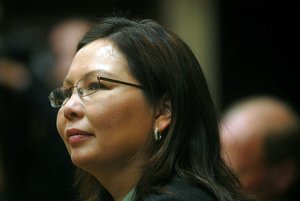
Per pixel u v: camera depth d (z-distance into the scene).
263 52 13.58
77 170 5.82
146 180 4.91
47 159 9.92
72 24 10.10
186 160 5.06
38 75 10.10
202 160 5.08
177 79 5.06
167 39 5.12
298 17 13.91
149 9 13.16
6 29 11.46
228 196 4.99
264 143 7.18
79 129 4.93
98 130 4.91
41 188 9.94
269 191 7.17
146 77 4.99
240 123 7.30
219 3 13.45
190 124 5.11
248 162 7.20
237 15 13.52
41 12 12.46
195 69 5.17
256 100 7.58
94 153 4.92
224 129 7.33
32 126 10.01
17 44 10.39
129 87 4.96
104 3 12.84
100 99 4.92
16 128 10.03
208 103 5.20
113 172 5.04
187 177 4.93
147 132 5.00
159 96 5.04
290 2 13.95
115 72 4.96
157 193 4.84
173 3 13.26
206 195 4.87
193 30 13.37
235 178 5.27
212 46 13.41
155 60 5.02
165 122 5.04
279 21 13.70
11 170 10.03
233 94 13.40
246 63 13.52
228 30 13.50
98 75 4.95
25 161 10.04
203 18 13.38
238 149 7.23
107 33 5.13
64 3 12.55
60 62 10.00
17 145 10.02
